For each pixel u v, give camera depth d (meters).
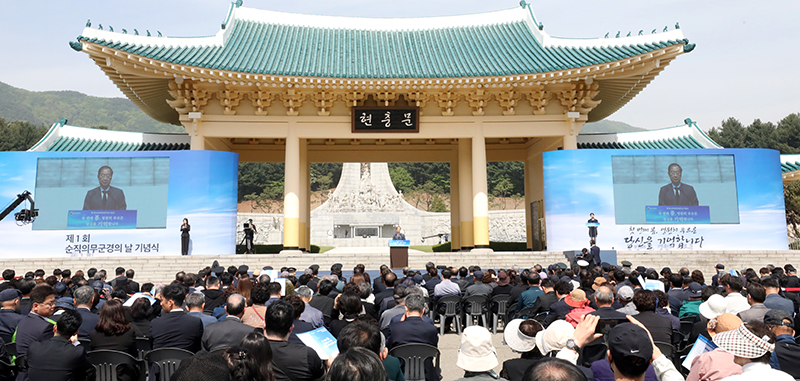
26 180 23.05
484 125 26.42
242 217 57.81
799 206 42.69
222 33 26.17
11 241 22.70
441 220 58.88
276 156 30.95
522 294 11.02
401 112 25.77
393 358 5.59
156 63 22.22
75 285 11.22
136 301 8.26
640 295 7.33
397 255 21.66
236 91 25.31
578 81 25.73
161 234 23.03
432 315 13.02
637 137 28.67
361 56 27.20
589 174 24.19
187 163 23.41
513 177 94.69
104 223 23.03
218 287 10.67
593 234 23.77
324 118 25.92
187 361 3.32
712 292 8.64
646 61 23.58
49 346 6.06
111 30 23.00
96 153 23.36
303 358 5.40
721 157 24.41
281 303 5.64
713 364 4.62
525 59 25.80
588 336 4.70
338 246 54.16
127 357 6.72
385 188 60.28
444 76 23.98
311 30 29.59
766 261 23.59
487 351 4.97
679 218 24.06
